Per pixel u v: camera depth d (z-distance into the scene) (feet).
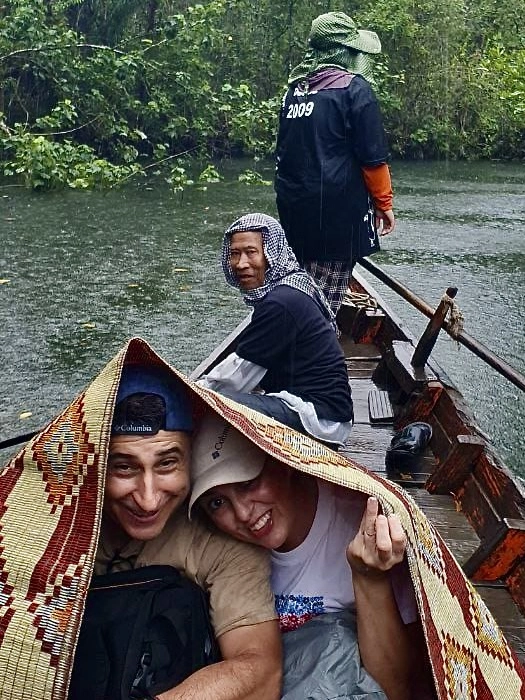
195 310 23.16
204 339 21.09
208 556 5.21
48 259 27.71
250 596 5.14
